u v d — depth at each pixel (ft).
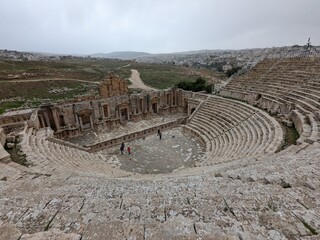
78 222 17.70
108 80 130.62
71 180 37.01
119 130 115.24
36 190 30.53
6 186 30.01
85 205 21.71
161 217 18.52
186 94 145.69
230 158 62.95
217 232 13.60
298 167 30.30
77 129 107.65
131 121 129.80
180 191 26.22
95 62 643.86
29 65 339.98
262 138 72.23
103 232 14.49
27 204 22.21
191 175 44.19
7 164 49.65
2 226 14.90
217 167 51.88
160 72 450.30
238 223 15.69
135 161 84.53
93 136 107.04
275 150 57.57
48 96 228.22
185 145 98.63
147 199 23.03
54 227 16.99
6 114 88.69
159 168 78.95
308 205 18.92
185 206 20.22
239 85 134.41
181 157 87.25
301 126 66.44
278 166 32.63
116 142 100.94
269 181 25.94
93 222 16.38
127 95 126.41
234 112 107.24
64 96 233.55
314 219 15.66
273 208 18.69
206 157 79.05
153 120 132.98
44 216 18.71
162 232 13.93
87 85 281.74
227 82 158.81
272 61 138.92
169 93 146.61
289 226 14.88
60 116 104.22
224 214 18.22
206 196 22.68
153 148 96.27
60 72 320.50
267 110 95.96
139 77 365.81
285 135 68.69
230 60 633.61
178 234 13.51
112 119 119.96
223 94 135.64
